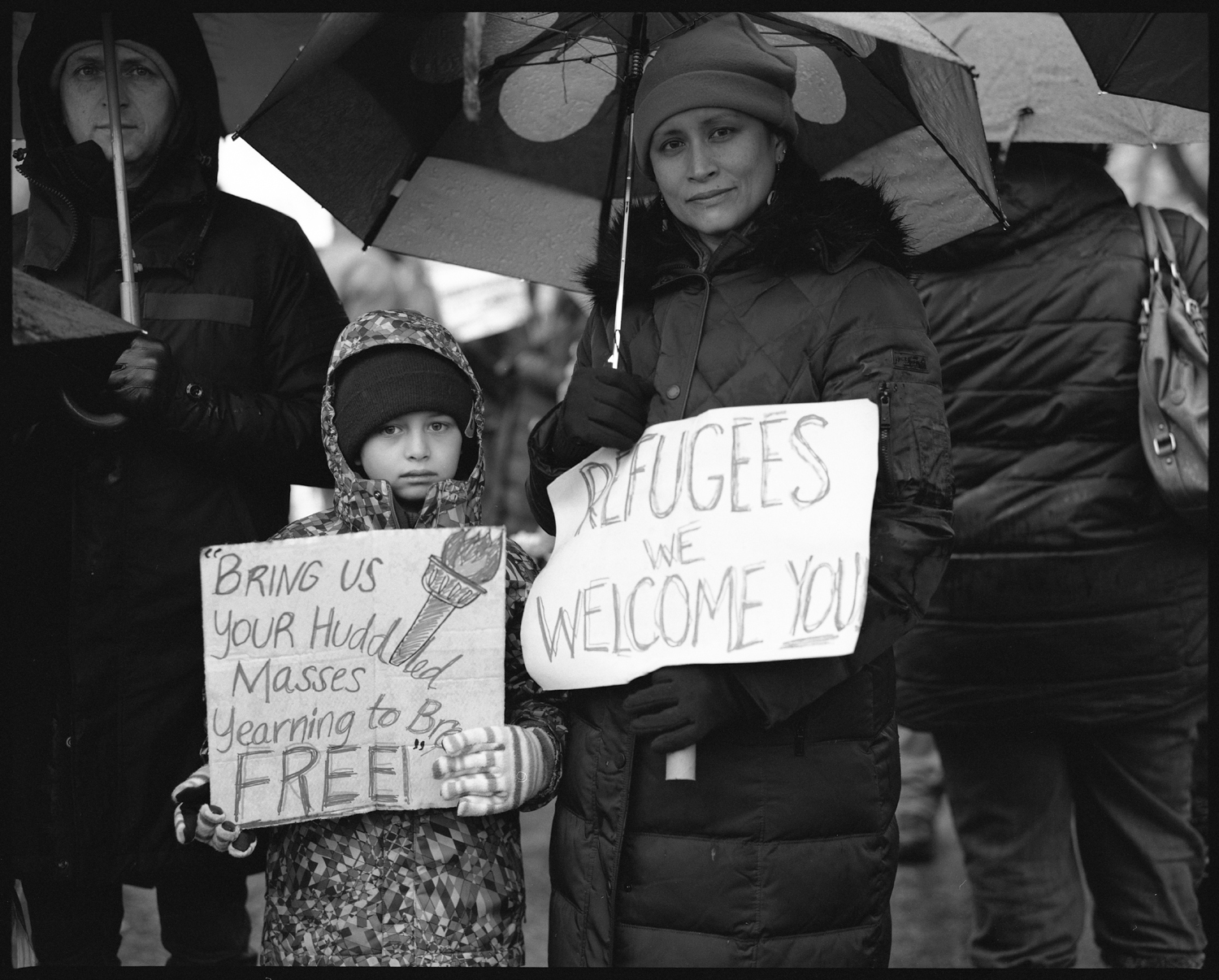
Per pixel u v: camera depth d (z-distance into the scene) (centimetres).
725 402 287
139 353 322
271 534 350
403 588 288
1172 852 396
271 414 338
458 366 309
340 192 339
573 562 291
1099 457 392
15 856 328
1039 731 398
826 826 282
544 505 317
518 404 708
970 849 411
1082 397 390
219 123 353
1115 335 389
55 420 323
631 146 305
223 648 287
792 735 281
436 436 305
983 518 397
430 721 286
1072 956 401
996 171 392
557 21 335
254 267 351
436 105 341
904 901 509
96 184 334
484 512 707
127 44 338
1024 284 391
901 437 276
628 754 284
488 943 289
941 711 406
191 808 292
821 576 268
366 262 731
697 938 282
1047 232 392
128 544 331
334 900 287
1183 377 378
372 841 288
